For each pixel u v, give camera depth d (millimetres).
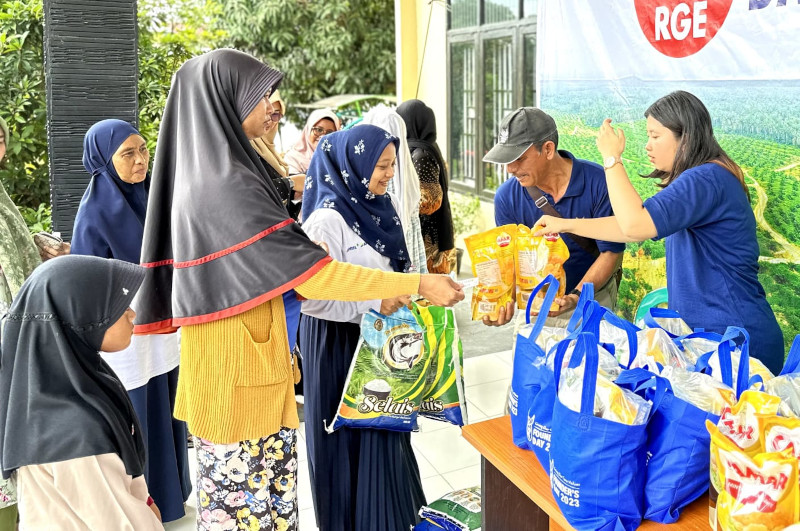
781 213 2402
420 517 2393
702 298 2062
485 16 6223
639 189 2900
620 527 1337
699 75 2594
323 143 2266
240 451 1868
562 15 3123
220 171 1765
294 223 1813
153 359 2525
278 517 2014
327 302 2139
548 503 1443
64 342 1515
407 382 2125
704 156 2025
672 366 1512
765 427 1275
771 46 2355
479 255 2236
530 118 2338
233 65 1794
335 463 2246
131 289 1623
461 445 3262
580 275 2490
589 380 1307
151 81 5348
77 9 3287
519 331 1665
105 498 1517
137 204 2670
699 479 1344
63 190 3387
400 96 7219
